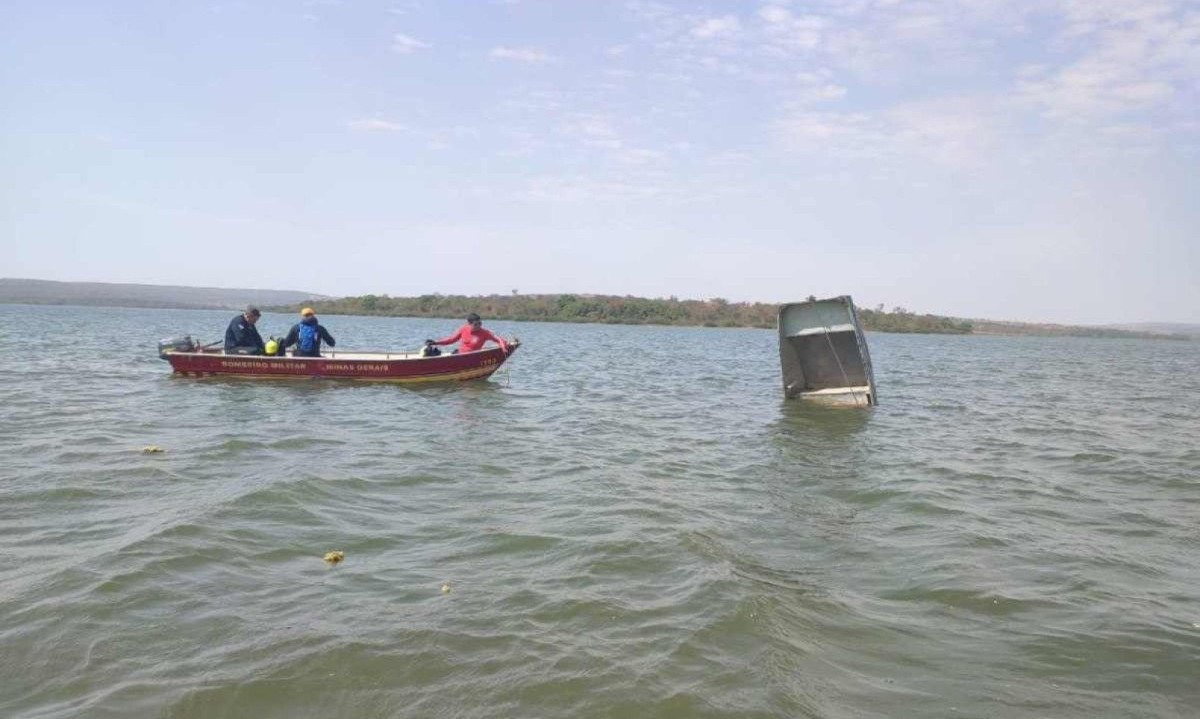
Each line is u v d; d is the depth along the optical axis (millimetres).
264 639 5145
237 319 21500
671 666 4906
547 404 18953
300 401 17500
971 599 6277
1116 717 4516
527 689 4586
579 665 4887
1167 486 10914
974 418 18391
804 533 8180
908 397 23094
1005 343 102688
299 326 21656
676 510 8883
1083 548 7801
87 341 39406
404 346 44344
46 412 15016
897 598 6285
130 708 4273
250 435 12688
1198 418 19141
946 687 4805
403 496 9242
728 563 6918
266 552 6898
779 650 5160
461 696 4508
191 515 7703
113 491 8781
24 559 6473
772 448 13609
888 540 7961
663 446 13555
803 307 20016
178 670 4707
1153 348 106500
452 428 14602
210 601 5750
